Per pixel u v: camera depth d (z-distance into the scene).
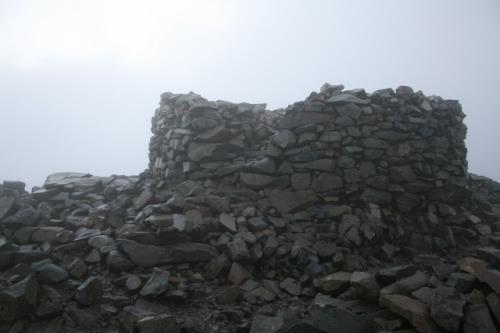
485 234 7.84
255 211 7.06
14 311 4.31
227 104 8.89
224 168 8.12
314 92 8.11
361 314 4.37
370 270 6.38
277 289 5.62
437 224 7.63
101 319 4.71
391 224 7.49
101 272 5.64
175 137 8.78
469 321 3.75
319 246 6.52
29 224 6.57
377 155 7.84
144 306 4.94
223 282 5.75
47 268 5.23
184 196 7.35
